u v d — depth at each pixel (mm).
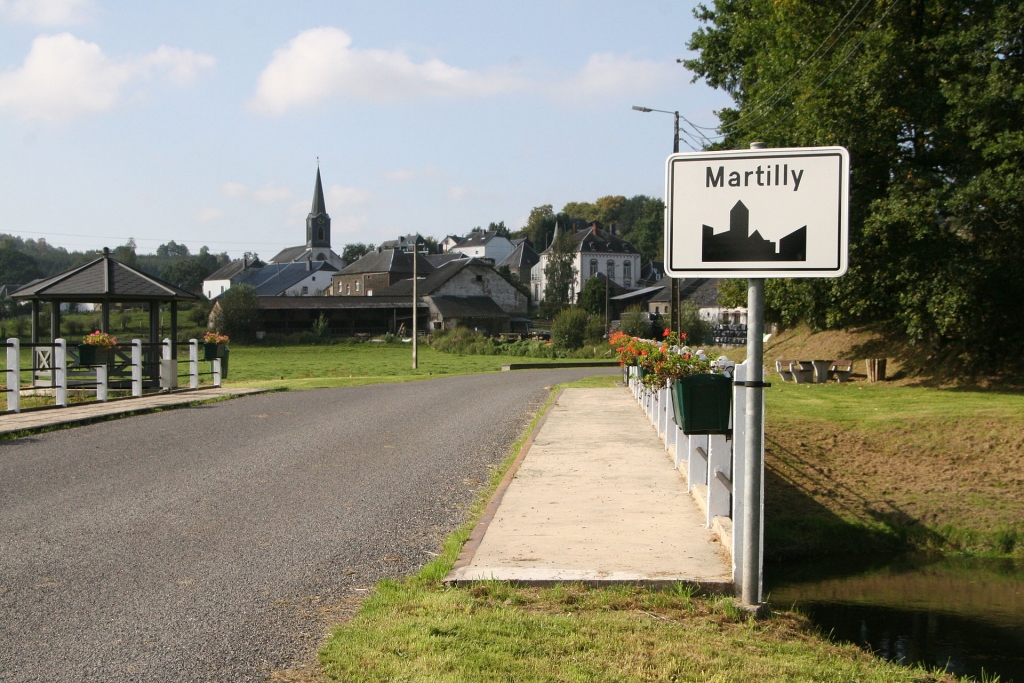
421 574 5809
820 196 4883
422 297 83750
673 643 4578
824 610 8070
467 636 4582
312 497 8586
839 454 13438
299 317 79375
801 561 10281
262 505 8180
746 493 5266
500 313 83938
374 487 9148
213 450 11438
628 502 8086
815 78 21453
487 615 4961
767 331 39312
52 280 23281
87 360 18797
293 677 4070
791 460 13133
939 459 13094
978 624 7551
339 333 79250
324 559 6340
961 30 19938
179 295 23906
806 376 22531
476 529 7055
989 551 10719
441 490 9062
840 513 11438
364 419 15367
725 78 31609
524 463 10383
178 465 10250
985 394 18359
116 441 12125
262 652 4426
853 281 20078
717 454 7055
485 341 64812
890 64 19547
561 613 5074
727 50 31438
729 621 5090
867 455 13367
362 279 107625
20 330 62000
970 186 18328
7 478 9281
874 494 12000
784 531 10977
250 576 5867
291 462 10617
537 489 8773
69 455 10844
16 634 4688
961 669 6309
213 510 7918
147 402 17422
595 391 21688
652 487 8820
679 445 9875
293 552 6527
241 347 69875
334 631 4711
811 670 4379
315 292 118500
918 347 23547
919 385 20656
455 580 5633
